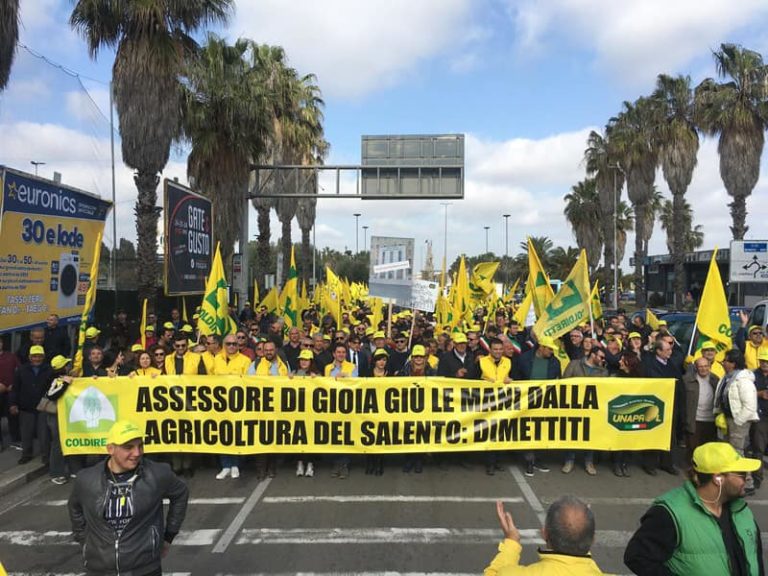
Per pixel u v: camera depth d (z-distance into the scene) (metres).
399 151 21.09
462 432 7.27
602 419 7.29
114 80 13.31
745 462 2.60
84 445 7.02
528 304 13.35
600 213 49.22
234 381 7.19
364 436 7.22
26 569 4.89
